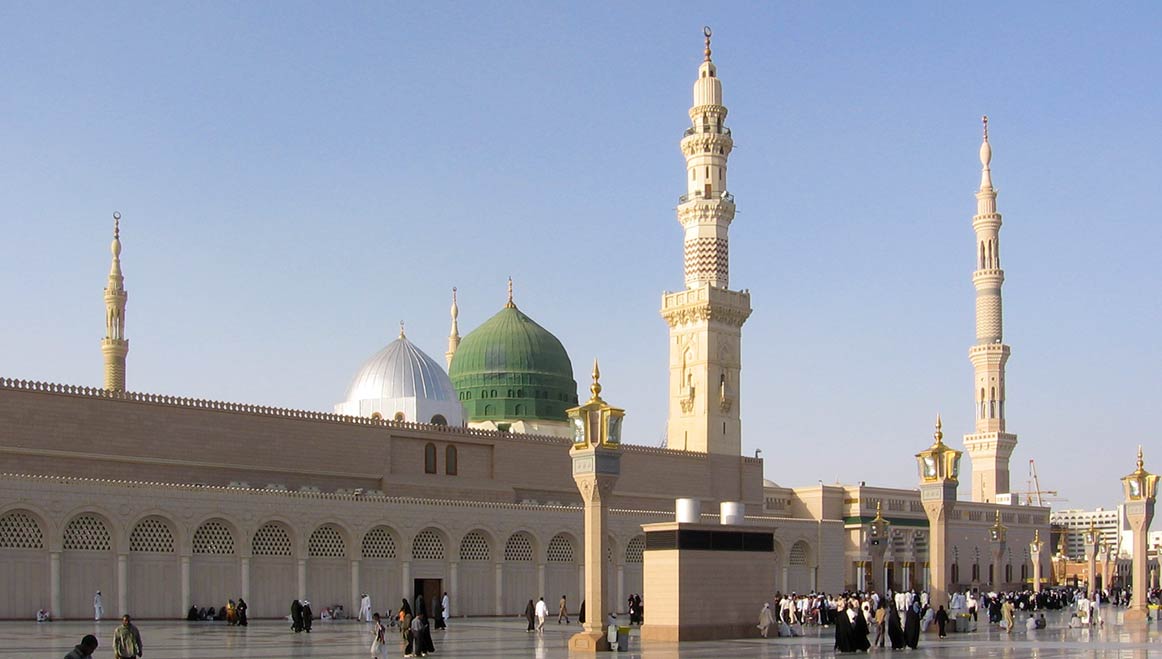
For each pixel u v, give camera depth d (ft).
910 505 419.74
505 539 280.10
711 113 359.05
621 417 164.14
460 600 272.10
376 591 258.98
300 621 202.28
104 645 160.35
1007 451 465.06
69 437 234.38
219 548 236.84
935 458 207.72
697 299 350.23
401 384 328.90
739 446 357.00
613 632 161.48
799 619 232.12
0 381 226.58
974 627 237.86
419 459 289.94
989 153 470.39
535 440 313.73
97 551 220.84
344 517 252.83
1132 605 263.49
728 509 208.95
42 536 213.46
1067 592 392.68
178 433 249.75
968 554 430.61
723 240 358.43
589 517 162.40
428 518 266.36
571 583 293.84
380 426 282.97
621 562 302.25
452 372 391.65
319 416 272.51
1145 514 253.44
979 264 469.57
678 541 189.37
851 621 165.17
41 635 176.35
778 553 341.41
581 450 162.81
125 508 222.69
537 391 380.58
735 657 151.23
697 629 189.88
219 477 254.27
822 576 350.02
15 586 209.97
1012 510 455.63
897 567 411.54
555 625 237.66
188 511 230.89
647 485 330.75
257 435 261.44
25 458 228.02
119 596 221.25
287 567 245.65
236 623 221.05
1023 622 265.34
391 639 185.47
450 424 332.39
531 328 390.42
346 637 188.14
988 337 466.29
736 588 195.72
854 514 400.26
